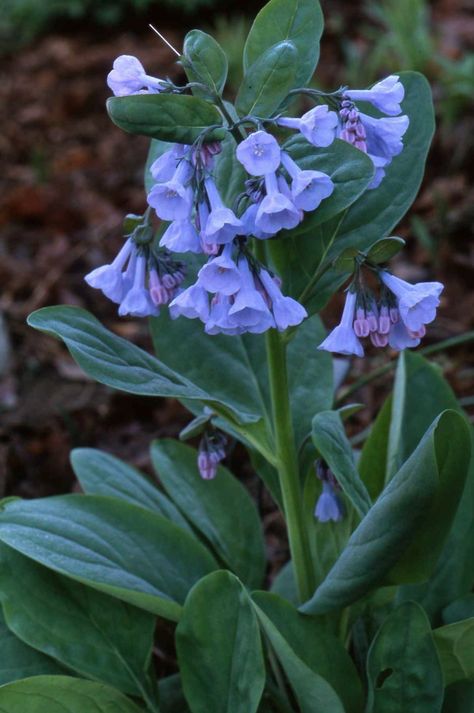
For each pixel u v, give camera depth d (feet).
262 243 2.87
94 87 7.73
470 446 2.67
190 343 3.09
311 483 3.07
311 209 2.61
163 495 3.20
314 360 3.10
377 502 2.67
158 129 2.63
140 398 4.17
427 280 4.62
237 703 2.76
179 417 4.08
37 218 5.89
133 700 2.91
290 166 2.61
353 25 7.63
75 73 8.12
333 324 4.42
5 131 7.25
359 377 4.06
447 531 2.74
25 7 8.88
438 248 4.70
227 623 2.77
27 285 5.13
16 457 3.92
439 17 7.69
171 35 8.55
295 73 2.75
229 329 2.66
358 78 6.32
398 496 2.63
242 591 2.76
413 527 2.65
